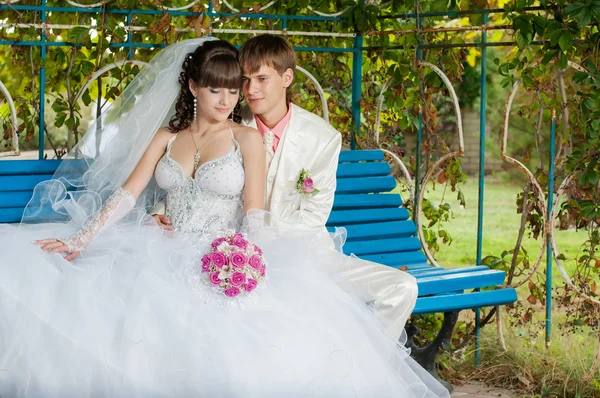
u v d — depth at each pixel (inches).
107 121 153.4
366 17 200.4
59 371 123.2
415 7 198.7
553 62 179.5
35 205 152.6
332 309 133.4
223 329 125.3
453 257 324.5
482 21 191.9
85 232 138.6
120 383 121.6
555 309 244.5
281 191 157.8
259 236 139.6
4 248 131.9
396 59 203.3
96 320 125.3
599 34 171.9
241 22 202.1
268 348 124.5
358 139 206.2
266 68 152.9
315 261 141.0
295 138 159.2
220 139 146.1
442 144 200.8
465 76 525.0
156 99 147.6
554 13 176.1
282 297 132.1
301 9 204.2
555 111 181.8
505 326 201.2
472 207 436.1
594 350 182.1
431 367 163.6
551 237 181.6
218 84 142.1
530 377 175.9
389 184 186.5
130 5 177.2
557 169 188.4
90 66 181.2
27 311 125.0
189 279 129.5
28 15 184.2
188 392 122.1
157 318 125.1
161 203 155.6
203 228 143.6
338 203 179.9
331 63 212.7
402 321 147.1
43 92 175.0
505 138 186.1
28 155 301.1
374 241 178.4
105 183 148.8
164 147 149.2
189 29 185.0
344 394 126.3
